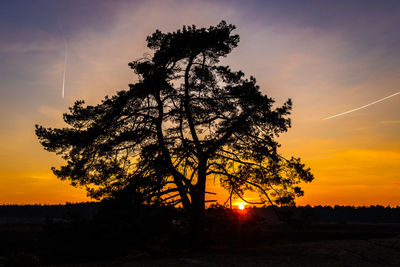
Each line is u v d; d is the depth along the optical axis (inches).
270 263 624.4
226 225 845.2
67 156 818.2
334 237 1427.2
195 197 801.6
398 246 893.2
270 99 833.5
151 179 774.5
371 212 7121.1
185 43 825.5
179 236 770.8
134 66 845.8
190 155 815.1
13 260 729.0
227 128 831.7
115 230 706.8
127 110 816.9
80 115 803.4
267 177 888.3
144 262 631.8
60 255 804.0
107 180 832.9
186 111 828.0
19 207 6747.1
